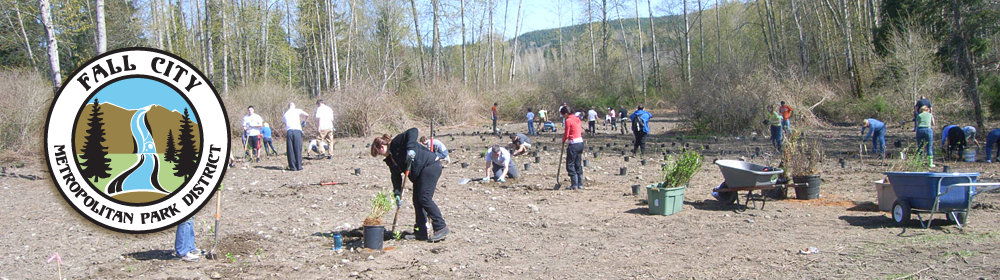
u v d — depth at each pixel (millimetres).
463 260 5914
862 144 15203
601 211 8352
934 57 25344
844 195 9156
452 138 23500
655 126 30922
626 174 12344
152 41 33969
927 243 6012
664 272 5383
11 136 16875
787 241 6352
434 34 40812
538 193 9992
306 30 38188
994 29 23109
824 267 5359
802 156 8961
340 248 6305
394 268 5637
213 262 5848
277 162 15750
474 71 52625
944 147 15172
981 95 24594
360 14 43125
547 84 42219
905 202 6750
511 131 29469
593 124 26094
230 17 33969
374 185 11258
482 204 9055
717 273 5297
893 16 29141
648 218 7781
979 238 6113
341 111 26578
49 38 14234
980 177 10992
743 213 7930
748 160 14984
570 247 6383
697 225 7277
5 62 28719
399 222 7742
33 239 6914
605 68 44250
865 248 5938
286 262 5832
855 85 28859
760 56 34688
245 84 31844
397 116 28562
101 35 12906
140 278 5332
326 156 16969
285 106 25969
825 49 33344
